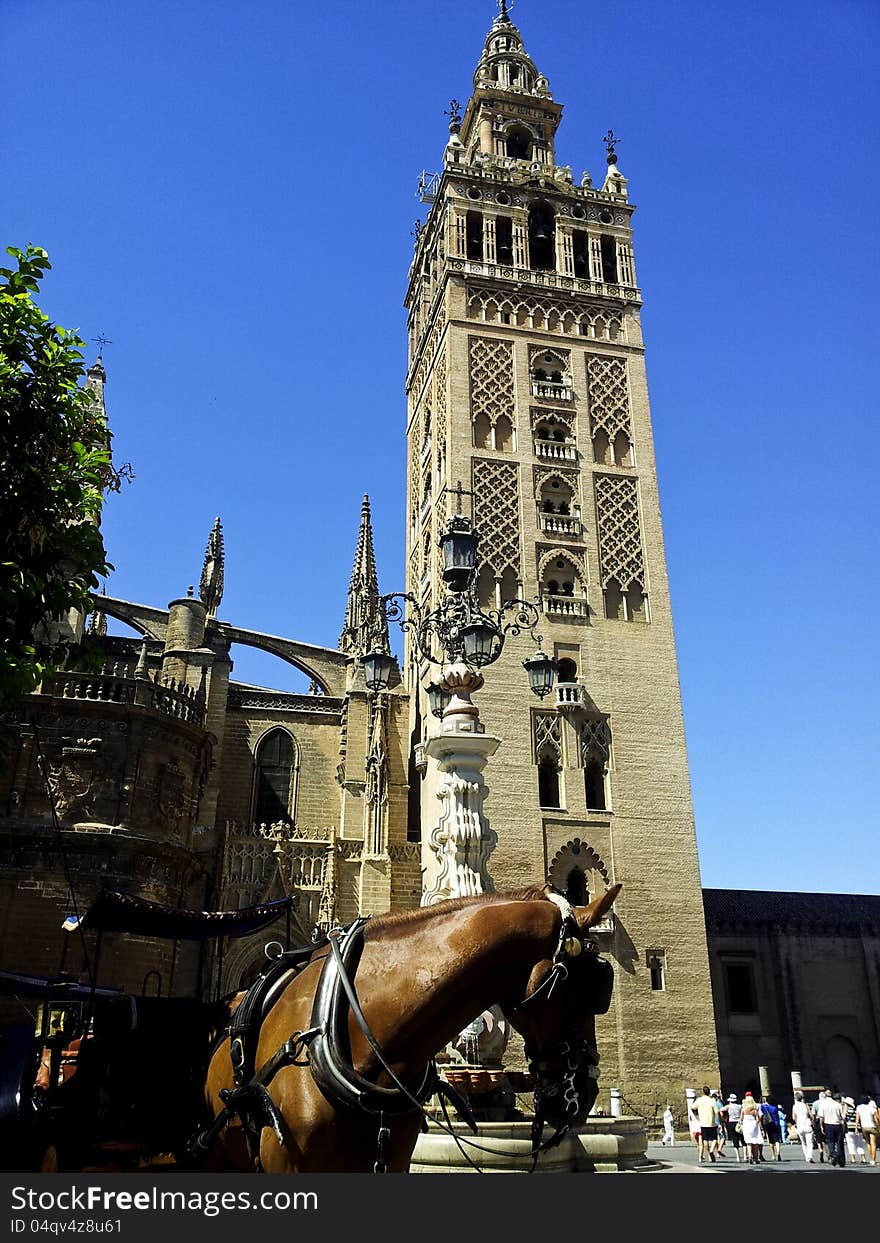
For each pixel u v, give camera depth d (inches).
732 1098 1464.1
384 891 1925.4
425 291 2630.4
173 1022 317.7
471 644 744.3
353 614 2413.9
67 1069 434.9
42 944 1472.7
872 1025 2405.3
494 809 1806.1
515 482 2110.0
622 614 2043.6
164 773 1664.6
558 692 1920.5
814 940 2472.9
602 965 233.1
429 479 2319.1
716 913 2475.4
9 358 589.0
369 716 2095.2
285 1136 229.8
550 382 2234.3
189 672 1982.0
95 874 1528.1
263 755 2101.4
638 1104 1656.0
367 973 247.3
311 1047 235.5
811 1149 1262.3
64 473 606.9
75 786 1576.0
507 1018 237.5
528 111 2664.9
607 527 2122.3
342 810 2020.2
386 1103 226.2
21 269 590.9
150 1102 304.5
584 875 1814.7
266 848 1883.6
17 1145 323.0
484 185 2426.2
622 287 2390.5
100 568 635.5
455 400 2156.7
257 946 1758.1
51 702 1601.9
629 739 1927.9
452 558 792.3
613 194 2532.0
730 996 2393.0
